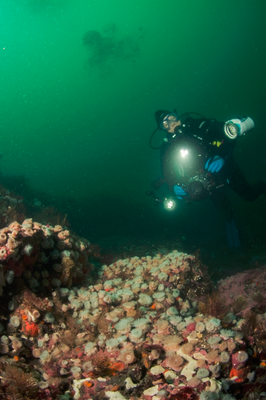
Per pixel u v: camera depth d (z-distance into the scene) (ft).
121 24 192.44
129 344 6.20
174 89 209.15
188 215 28.58
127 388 5.27
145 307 7.62
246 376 5.45
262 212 23.15
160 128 15.52
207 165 14.79
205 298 9.33
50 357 6.10
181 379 5.35
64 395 5.26
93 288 8.47
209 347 5.88
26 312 6.57
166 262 9.54
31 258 7.56
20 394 4.99
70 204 29.01
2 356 5.88
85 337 6.65
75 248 9.10
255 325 6.46
